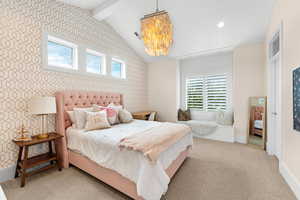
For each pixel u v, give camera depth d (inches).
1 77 74.3
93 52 127.3
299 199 60.1
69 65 112.3
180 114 177.0
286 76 74.2
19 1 80.4
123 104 153.2
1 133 74.6
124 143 62.1
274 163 94.4
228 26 118.3
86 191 67.2
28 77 84.2
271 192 65.6
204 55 170.6
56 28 98.0
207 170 86.1
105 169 69.4
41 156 85.9
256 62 130.3
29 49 84.4
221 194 64.6
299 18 61.3
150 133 76.4
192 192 65.9
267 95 113.3
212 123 155.7
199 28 125.6
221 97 163.9
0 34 73.8
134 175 57.2
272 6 95.7
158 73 192.9
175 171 80.2
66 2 103.9
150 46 78.4
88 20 120.0
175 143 79.5
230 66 158.1
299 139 61.9
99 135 76.9
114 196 63.9
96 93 122.6
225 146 128.4
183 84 189.3
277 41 94.3
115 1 104.8
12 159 78.2
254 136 135.2
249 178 77.2
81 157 82.7
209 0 101.0
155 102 195.0
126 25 138.4
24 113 82.7
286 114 74.7
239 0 97.0
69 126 99.1
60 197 63.3
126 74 161.5
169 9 112.8
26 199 62.1
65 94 98.0
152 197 52.2
